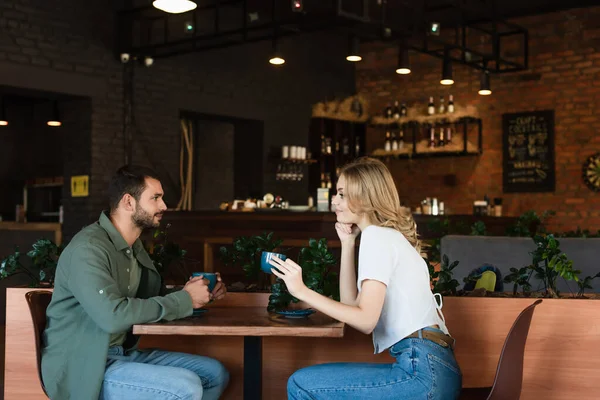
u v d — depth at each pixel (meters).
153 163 8.12
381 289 2.18
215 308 2.83
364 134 10.48
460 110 9.88
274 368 2.97
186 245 6.93
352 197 2.37
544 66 9.24
